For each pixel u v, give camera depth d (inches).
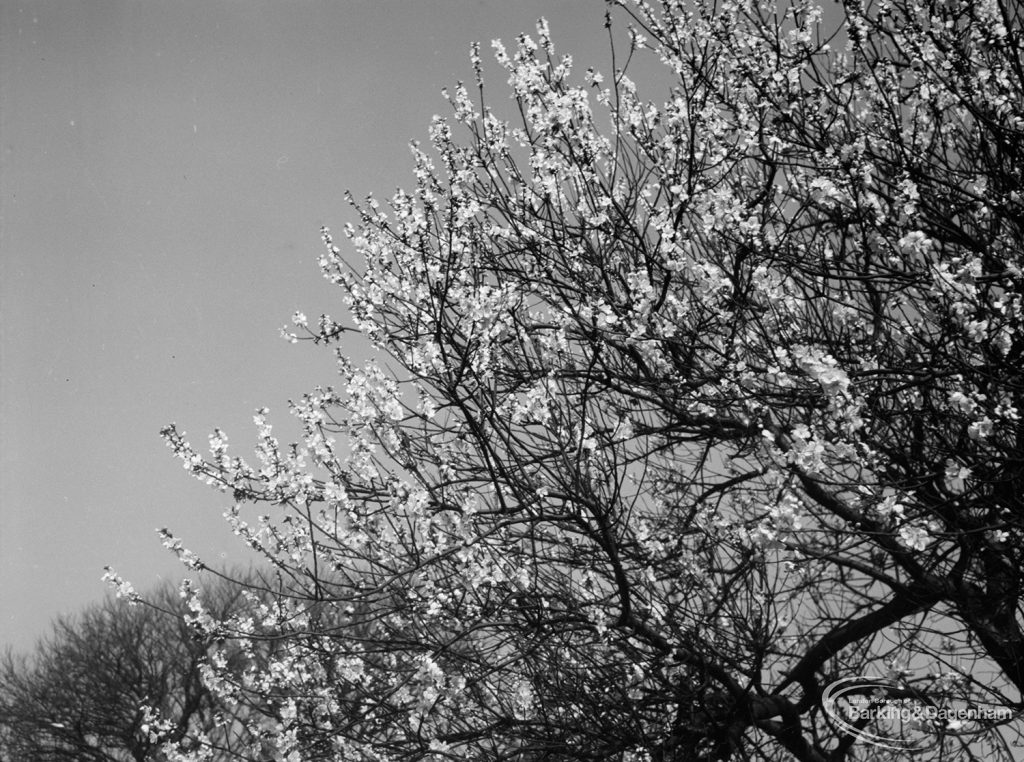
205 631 276.2
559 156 265.1
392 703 294.8
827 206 265.9
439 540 258.2
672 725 294.5
